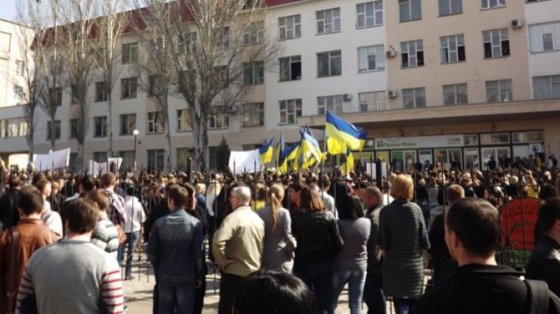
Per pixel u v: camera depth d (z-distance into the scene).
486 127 25.80
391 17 29.64
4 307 3.62
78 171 34.06
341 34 30.95
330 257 5.06
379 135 28.25
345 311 6.57
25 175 12.17
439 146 26.83
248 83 33.38
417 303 2.07
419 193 9.07
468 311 1.84
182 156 35.53
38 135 42.50
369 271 5.41
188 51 27.22
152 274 9.41
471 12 27.50
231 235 4.59
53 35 34.22
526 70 25.97
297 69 32.38
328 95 30.97
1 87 48.28
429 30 28.55
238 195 4.87
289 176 11.10
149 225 6.60
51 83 36.19
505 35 26.73
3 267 3.67
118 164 13.59
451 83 27.72
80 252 2.79
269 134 32.38
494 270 1.91
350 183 9.02
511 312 1.78
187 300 4.63
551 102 21.94
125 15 32.78
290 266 4.91
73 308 2.67
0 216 6.96
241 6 27.66
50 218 4.89
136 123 37.75
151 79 32.28
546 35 25.72
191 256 4.70
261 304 1.41
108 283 2.79
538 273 2.65
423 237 4.75
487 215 1.98
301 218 5.02
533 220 5.06
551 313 1.82
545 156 24.16
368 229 5.25
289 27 32.72
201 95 27.56
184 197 4.81
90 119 39.88
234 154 13.27
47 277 2.70
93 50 32.72
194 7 27.14
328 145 10.52
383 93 29.53
